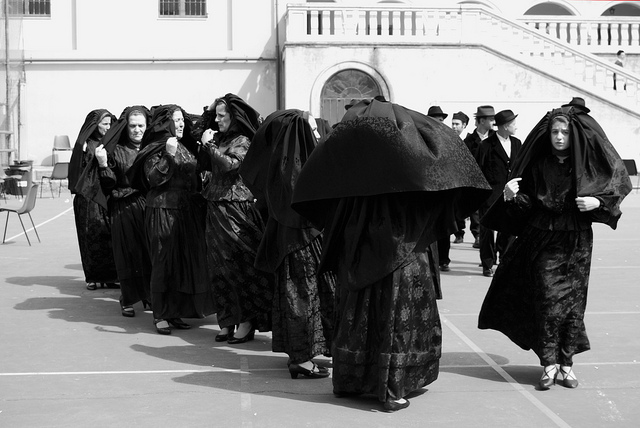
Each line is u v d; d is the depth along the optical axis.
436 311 6.52
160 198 8.94
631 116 29.38
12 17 29.73
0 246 15.80
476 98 29.14
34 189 16.05
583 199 6.62
